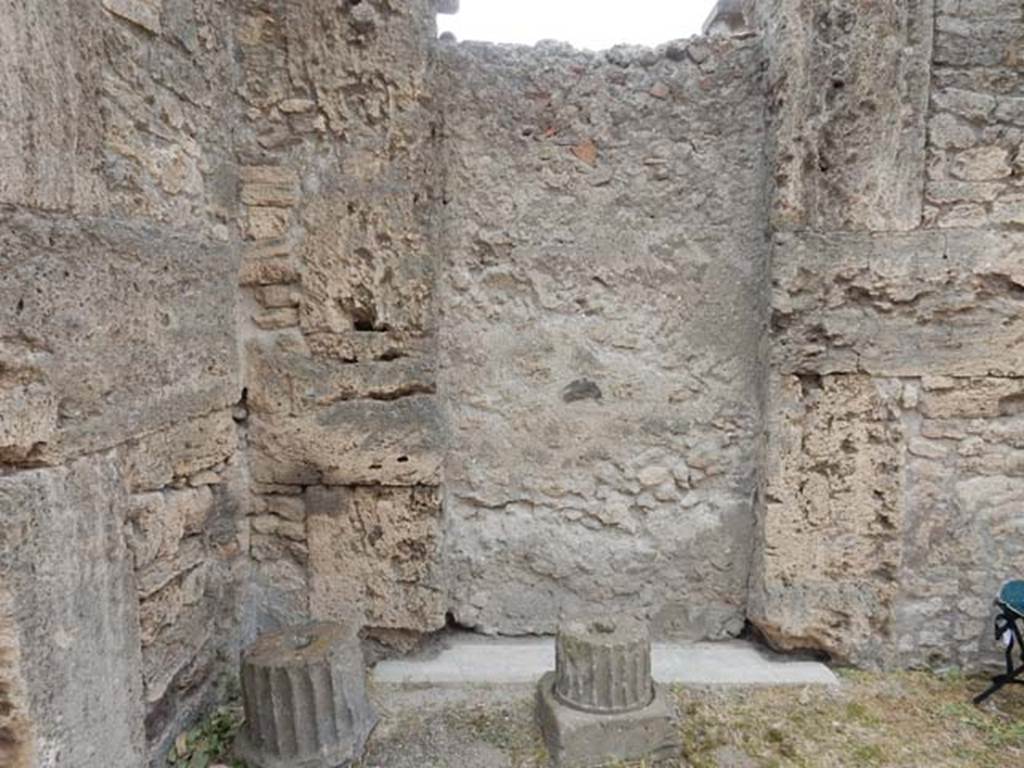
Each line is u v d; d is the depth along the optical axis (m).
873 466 2.50
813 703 2.36
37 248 1.42
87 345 1.59
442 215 2.59
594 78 2.55
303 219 2.42
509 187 2.59
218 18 2.26
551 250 2.62
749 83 2.55
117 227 1.71
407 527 2.54
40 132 1.42
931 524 2.51
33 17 1.40
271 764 1.96
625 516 2.73
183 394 2.04
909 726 2.23
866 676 2.53
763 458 2.59
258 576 2.58
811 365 2.47
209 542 2.27
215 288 2.26
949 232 2.38
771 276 2.46
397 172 2.40
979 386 2.44
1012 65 2.33
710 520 2.72
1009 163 2.35
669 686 2.46
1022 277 2.38
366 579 2.56
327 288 2.44
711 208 2.60
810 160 2.38
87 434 1.58
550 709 2.11
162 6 1.92
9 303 1.35
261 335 2.47
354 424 2.48
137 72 1.80
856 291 2.44
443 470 2.59
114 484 1.69
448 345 2.65
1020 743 2.14
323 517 2.53
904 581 2.54
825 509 2.54
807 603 2.57
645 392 2.68
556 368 2.68
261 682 1.96
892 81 2.33
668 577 2.75
